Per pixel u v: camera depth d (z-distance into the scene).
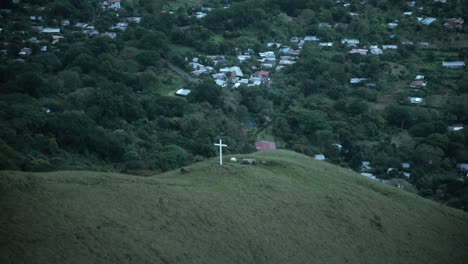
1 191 68.06
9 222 63.81
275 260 75.00
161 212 74.88
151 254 67.00
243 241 75.81
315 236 82.88
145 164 132.88
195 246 71.50
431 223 97.19
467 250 92.88
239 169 93.31
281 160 103.81
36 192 70.06
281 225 82.19
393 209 97.06
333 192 95.38
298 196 90.38
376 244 86.50
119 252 65.38
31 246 61.75
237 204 82.69
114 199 74.06
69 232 65.31
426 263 86.31
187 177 88.69
